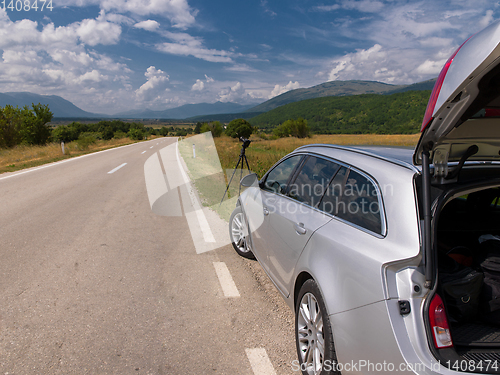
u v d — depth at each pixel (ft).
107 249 14.37
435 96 4.81
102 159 54.95
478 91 4.35
